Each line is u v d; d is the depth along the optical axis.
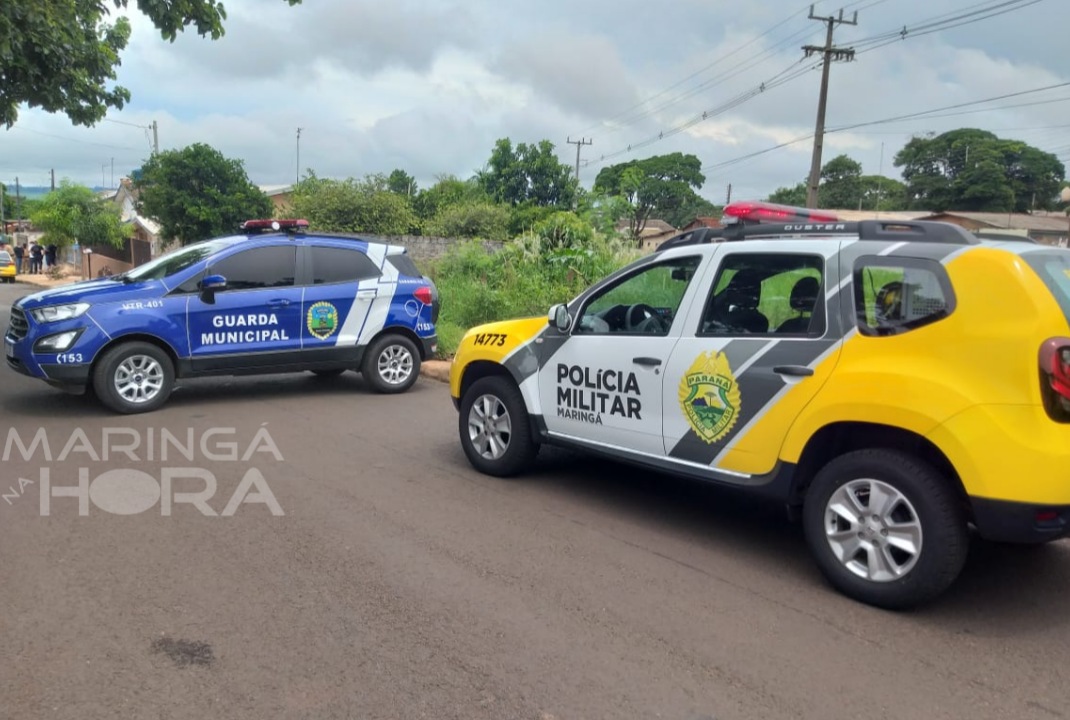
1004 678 3.61
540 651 3.76
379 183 31.16
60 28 12.48
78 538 5.03
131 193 50.41
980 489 3.83
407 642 3.82
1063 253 4.34
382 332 9.77
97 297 8.30
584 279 16.02
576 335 5.79
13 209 86.44
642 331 5.43
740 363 4.77
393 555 4.85
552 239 17.61
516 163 41.31
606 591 4.42
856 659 3.75
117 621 3.97
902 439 4.21
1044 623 4.13
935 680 3.59
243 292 8.95
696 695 3.43
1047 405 3.74
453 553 4.91
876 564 4.23
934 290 4.09
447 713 3.27
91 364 8.27
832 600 4.36
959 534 4.00
